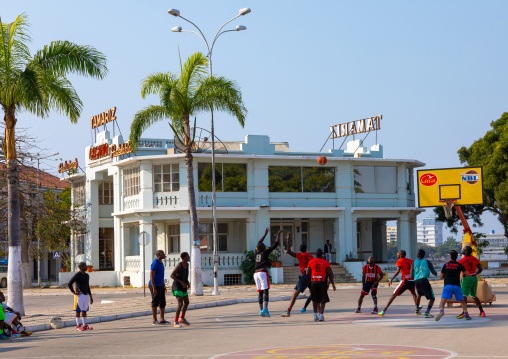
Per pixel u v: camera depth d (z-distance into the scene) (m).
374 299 19.80
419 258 18.38
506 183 47.41
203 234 44.56
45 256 51.59
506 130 48.44
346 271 44.84
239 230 45.75
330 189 46.16
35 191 48.03
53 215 48.09
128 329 18.05
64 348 14.30
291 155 46.09
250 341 14.14
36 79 21.59
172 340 14.90
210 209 42.16
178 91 29.84
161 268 18.81
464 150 53.69
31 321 20.45
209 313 22.72
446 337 13.62
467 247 17.94
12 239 21.92
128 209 44.53
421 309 20.64
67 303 32.44
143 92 30.64
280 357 11.55
